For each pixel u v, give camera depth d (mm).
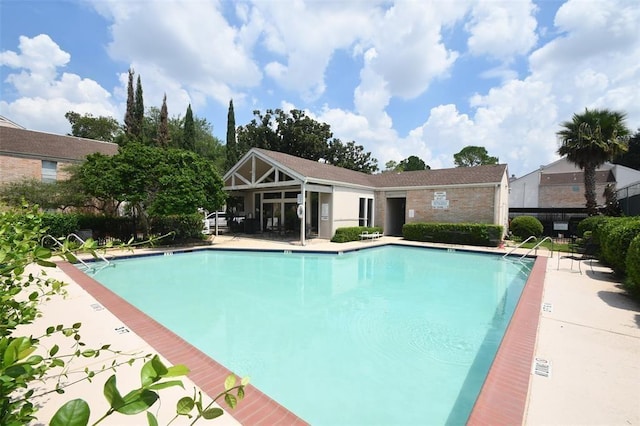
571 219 21203
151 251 12414
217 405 2752
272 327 5590
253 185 16906
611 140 17000
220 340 5039
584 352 3703
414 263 11789
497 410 2617
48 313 5016
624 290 6539
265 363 4262
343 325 5664
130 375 3193
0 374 1155
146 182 12758
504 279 9344
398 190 19125
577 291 6477
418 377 3889
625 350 3762
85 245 1989
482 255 13250
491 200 16078
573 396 2826
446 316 6113
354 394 3539
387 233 20344
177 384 1028
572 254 11812
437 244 15414
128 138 29344
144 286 8484
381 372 4023
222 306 6793
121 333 4250
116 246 2229
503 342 3934
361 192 18578
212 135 48188
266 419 2582
